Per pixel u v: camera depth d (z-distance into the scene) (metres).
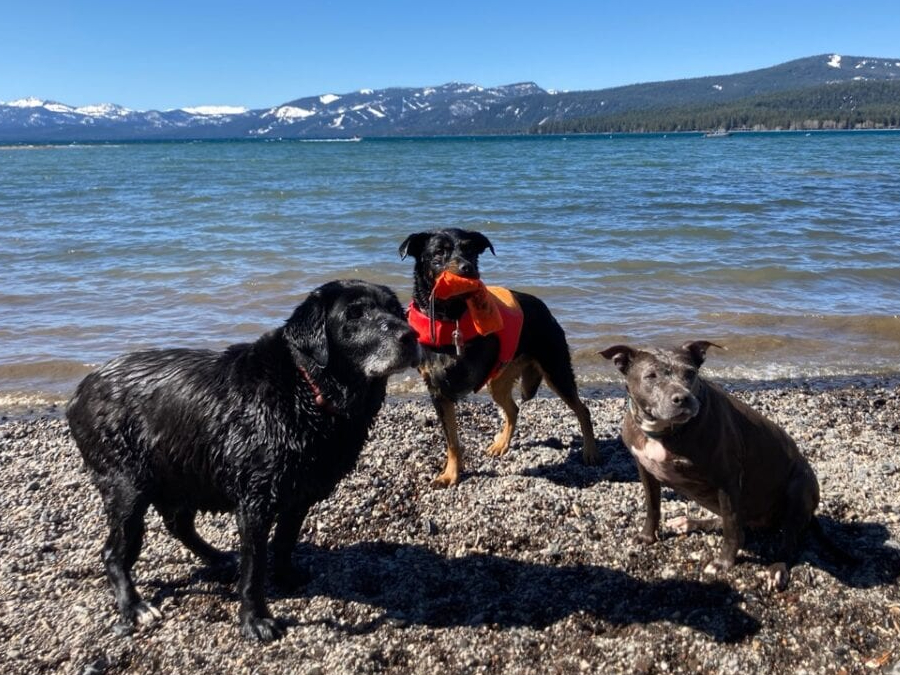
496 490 2.04
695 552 1.71
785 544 1.63
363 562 1.70
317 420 1.39
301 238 5.89
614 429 2.53
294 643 1.43
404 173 14.23
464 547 1.77
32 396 2.91
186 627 1.48
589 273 4.55
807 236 5.73
